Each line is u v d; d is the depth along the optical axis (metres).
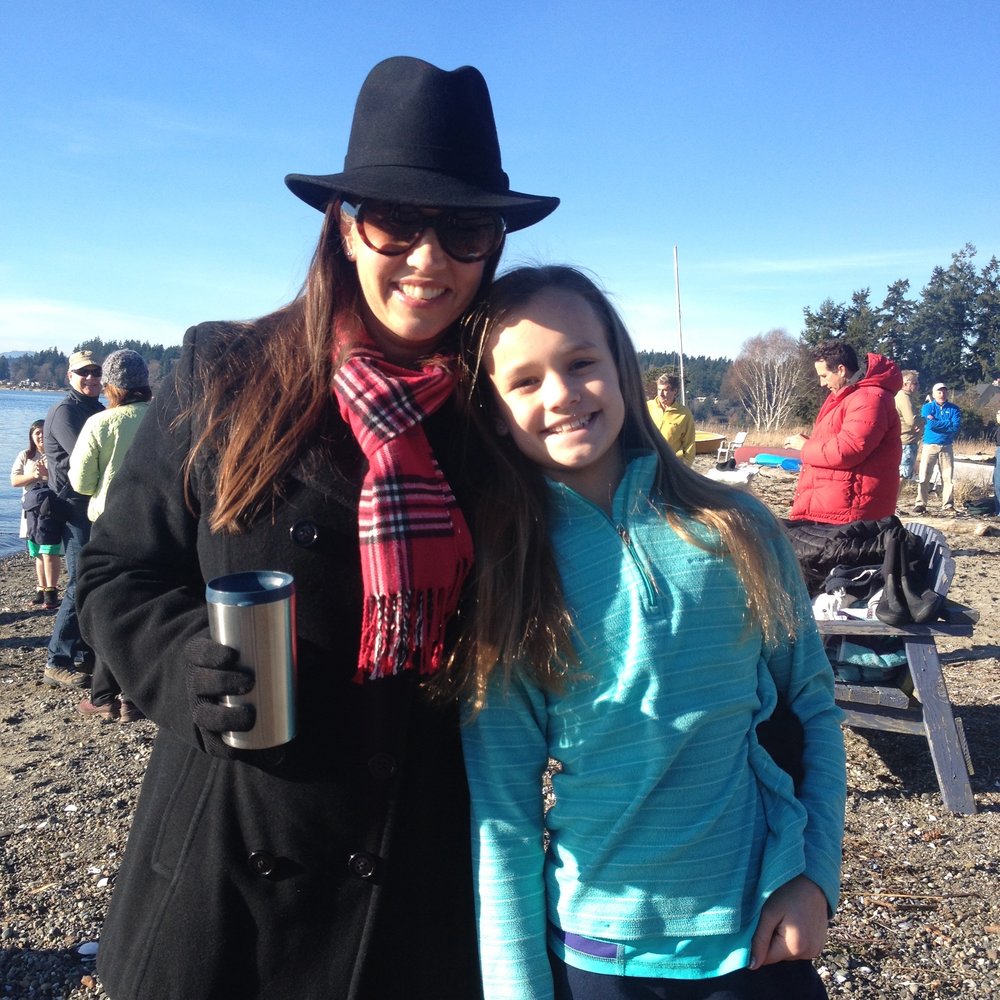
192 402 1.41
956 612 3.94
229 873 1.36
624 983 1.36
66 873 3.27
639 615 1.43
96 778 4.12
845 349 5.11
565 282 1.52
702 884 1.37
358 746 1.36
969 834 3.52
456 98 1.44
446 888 1.44
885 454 5.02
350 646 1.36
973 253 55.53
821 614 4.14
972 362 54.34
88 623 1.44
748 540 1.52
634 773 1.40
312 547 1.35
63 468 5.55
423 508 1.31
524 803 1.44
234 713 1.21
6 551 11.98
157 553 1.45
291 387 1.39
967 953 2.74
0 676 5.83
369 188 1.34
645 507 1.51
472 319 1.52
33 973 2.69
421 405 1.38
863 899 3.04
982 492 12.45
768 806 1.46
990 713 4.79
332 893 1.36
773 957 1.36
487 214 1.41
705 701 1.42
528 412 1.47
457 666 1.42
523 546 1.44
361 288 1.46
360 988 1.34
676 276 14.95
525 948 1.38
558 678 1.43
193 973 1.34
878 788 3.92
